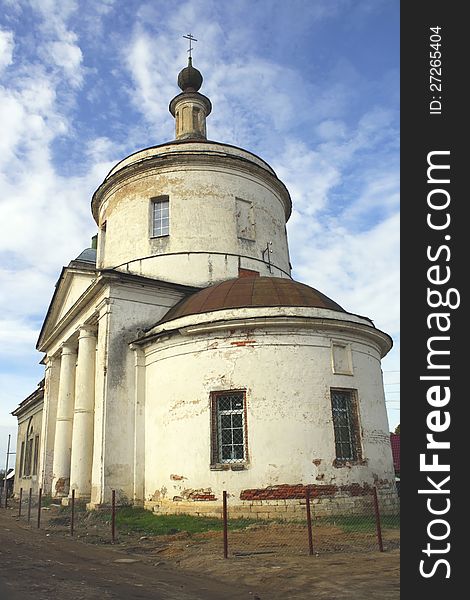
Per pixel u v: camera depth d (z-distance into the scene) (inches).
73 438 741.9
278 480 546.9
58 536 511.2
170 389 628.1
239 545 413.4
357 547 393.4
